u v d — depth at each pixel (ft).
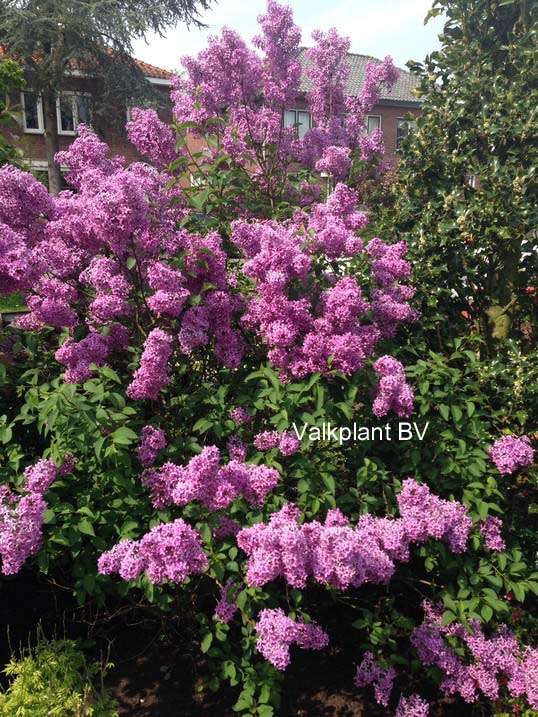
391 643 10.21
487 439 11.89
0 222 9.97
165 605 9.78
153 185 11.48
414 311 12.37
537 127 13.67
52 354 12.46
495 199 13.91
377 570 8.29
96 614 11.61
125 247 9.84
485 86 14.51
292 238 11.37
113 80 64.95
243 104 17.22
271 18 17.39
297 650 11.75
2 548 7.85
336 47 18.97
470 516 10.33
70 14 58.54
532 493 13.55
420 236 14.38
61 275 10.76
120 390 10.75
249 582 8.13
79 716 8.71
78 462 10.01
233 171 14.25
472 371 12.69
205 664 11.28
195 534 7.83
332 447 11.12
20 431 12.07
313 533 8.06
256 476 8.74
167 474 9.41
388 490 10.83
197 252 10.64
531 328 15.38
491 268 15.14
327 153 16.61
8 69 15.94
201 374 12.11
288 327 10.10
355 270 12.24
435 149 15.07
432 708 10.59
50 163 66.13
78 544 9.57
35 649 9.89
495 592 10.15
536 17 14.65
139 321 11.43
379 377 10.39
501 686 10.01
